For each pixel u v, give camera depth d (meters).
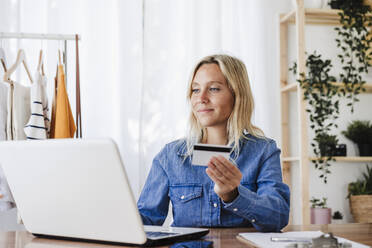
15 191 0.97
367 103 3.18
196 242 0.93
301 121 2.76
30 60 2.75
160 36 2.94
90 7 2.84
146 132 2.88
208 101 1.42
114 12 2.87
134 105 2.85
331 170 3.09
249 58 3.03
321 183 3.08
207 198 1.31
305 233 1.04
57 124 2.22
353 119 3.14
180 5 2.95
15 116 2.22
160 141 2.88
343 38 3.20
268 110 3.04
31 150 0.90
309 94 2.95
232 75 1.41
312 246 0.78
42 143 0.88
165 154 1.43
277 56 3.08
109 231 0.88
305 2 3.10
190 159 1.38
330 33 3.19
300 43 2.80
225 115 1.42
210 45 2.95
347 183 3.10
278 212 1.10
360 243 0.90
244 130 1.43
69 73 2.80
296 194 3.06
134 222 0.84
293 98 3.10
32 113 2.19
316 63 2.91
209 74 1.42
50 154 0.88
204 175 1.34
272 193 1.21
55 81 2.34
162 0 2.95
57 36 2.34
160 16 2.94
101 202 0.85
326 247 0.77
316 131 2.92
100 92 2.83
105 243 0.91
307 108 3.08
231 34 2.99
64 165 0.86
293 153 3.08
